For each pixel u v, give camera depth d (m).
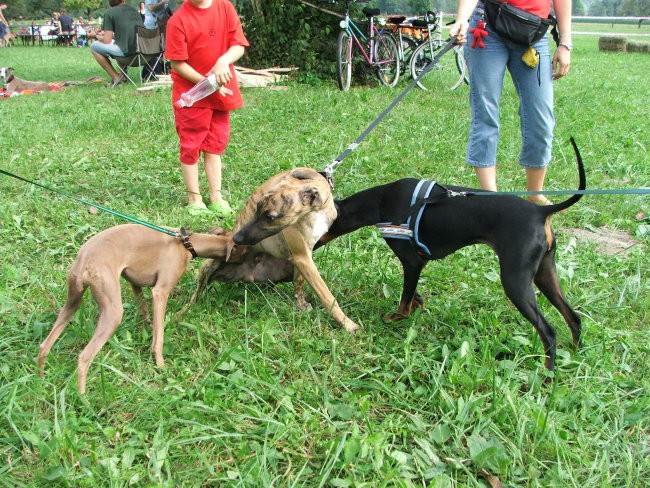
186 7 4.95
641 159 6.75
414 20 12.20
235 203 5.45
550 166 6.50
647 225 5.07
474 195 3.25
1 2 51.75
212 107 5.08
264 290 4.04
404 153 6.78
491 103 4.82
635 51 22.61
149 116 8.48
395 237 3.42
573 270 4.17
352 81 11.84
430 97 10.40
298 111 8.84
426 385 3.09
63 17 28.70
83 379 2.86
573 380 3.07
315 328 3.62
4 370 3.02
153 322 3.23
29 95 11.07
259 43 11.98
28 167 6.28
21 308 3.68
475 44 4.71
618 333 3.48
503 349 3.35
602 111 9.55
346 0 10.95
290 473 2.55
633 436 2.79
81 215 5.06
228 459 2.62
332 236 3.82
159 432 2.66
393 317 3.69
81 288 2.93
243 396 2.95
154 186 5.73
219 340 3.41
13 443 2.64
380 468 2.52
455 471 2.57
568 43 4.80
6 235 4.62
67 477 2.42
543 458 2.65
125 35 11.85
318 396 2.99
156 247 3.26
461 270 4.25
